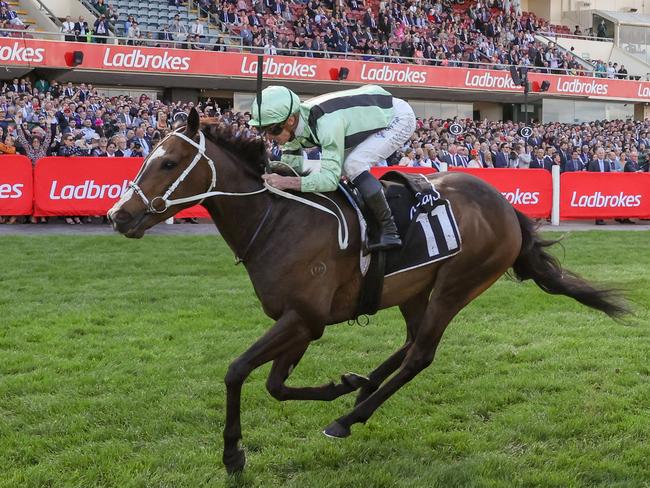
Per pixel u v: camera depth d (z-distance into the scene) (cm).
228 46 2014
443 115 2588
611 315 405
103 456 346
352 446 363
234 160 351
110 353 504
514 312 639
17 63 1769
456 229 378
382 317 615
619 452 359
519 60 2623
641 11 3588
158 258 867
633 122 2516
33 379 449
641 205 1362
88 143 1246
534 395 434
